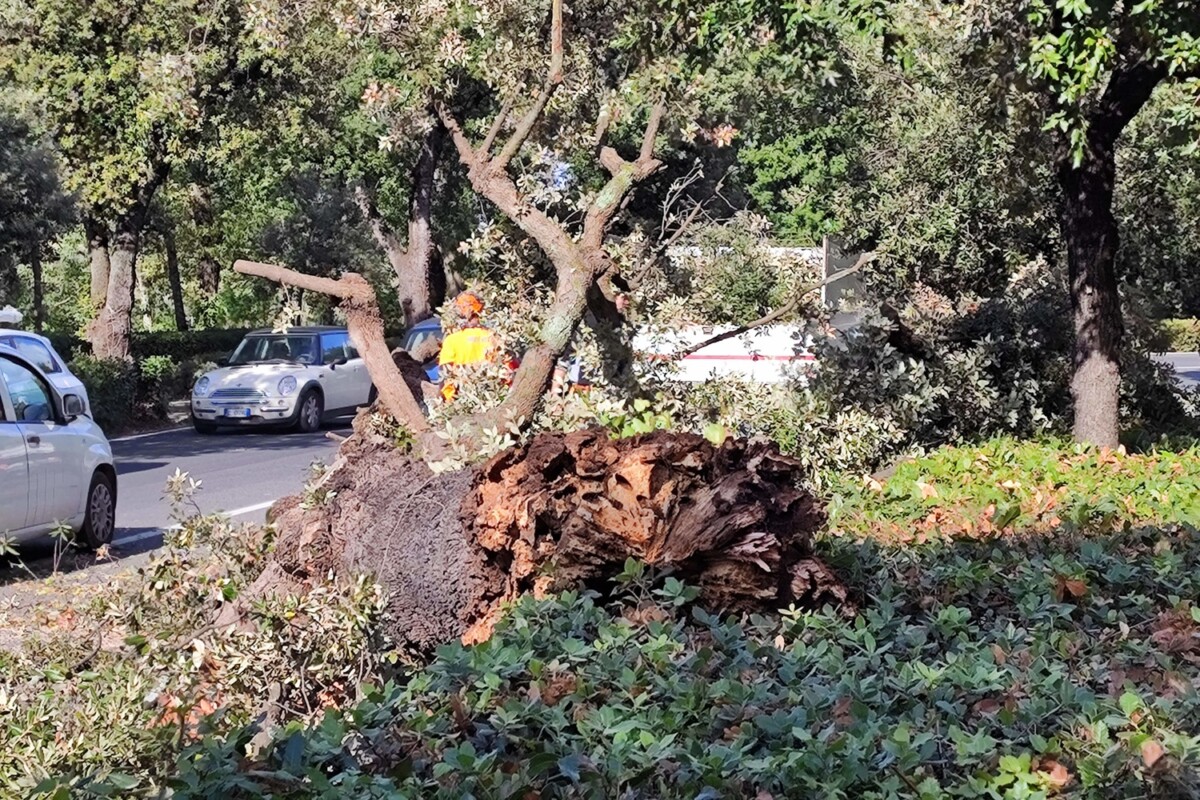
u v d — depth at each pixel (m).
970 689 4.29
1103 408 13.53
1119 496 10.20
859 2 10.47
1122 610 5.71
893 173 19.11
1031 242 18.92
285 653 5.92
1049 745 3.76
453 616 6.18
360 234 44.34
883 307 13.44
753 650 4.74
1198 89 10.74
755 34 11.40
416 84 10.80
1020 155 15.68
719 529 5.35
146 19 27.06
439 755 3.88
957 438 13.85
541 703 4.18
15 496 11.67
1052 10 11.22
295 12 11.24
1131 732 3.89
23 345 13.98
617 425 7.98
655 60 11.00
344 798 3.53
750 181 35.09
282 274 7.94
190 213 42.75
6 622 7.57
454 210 41.69
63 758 5.03
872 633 5.04
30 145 26.36
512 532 5.83
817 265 13.43
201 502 16.00
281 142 31.17
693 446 5.60
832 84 11.82
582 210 11.12
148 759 4.96
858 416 11.69
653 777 3.67
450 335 11.08
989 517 8.68
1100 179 13.45
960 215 18.72
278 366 27.08
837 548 6.66
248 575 7.34
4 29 27.31
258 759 3.86
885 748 3.66
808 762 3.56
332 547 6.94
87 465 12.89
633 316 10.51
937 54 16.33
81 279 51.44
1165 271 19.81
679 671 4.52
